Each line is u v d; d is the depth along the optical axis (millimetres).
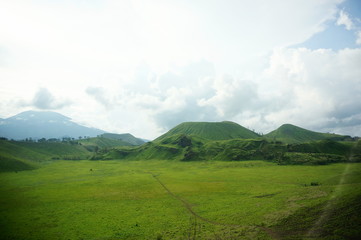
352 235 42562
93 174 190500
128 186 130250
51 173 197750
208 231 56156
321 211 56094
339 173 120062
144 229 61281
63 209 84000
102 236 57781
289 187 104125
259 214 64000
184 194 105688
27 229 64125
